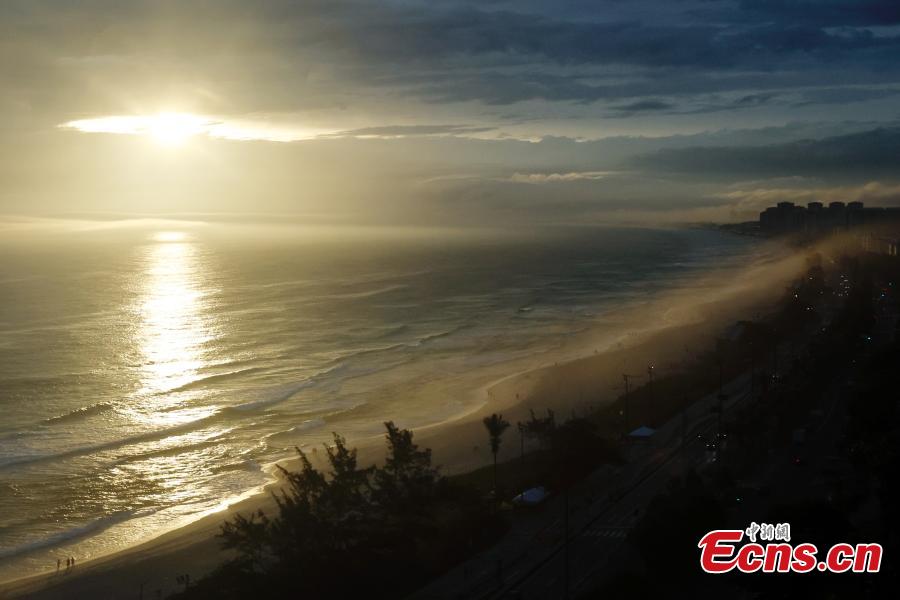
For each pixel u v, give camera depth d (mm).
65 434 132625
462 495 93562
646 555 78375
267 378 173000
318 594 74812
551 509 95938
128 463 120562
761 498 95188
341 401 155125
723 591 73562
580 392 157500
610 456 110062
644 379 164125
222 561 88000
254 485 112875
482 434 131000
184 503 107125
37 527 99125
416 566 80312
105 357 188375
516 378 171125
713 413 134500
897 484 85438
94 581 84625
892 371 138375
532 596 73938
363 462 117812
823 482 100312
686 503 81188
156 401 153375
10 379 165000
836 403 141125
